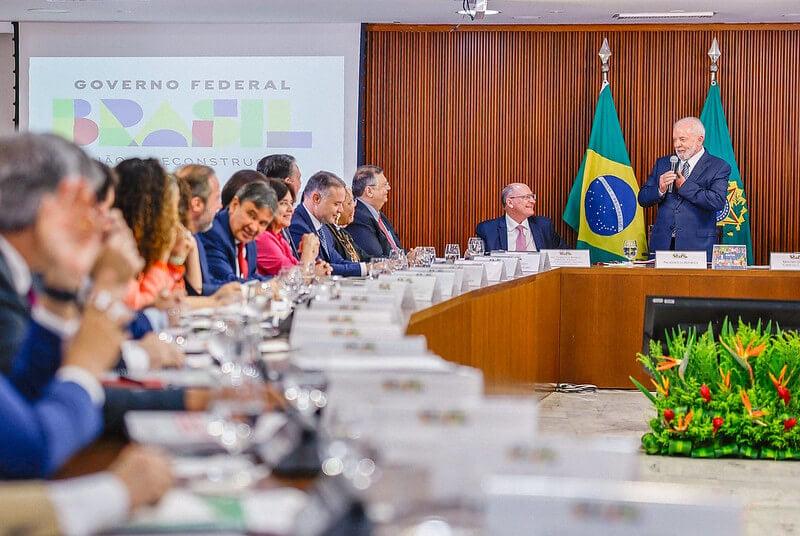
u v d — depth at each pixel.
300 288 4.12
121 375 2.22
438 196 10.05
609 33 9.83
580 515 1.16
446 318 4.41
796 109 9.71
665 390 5.16
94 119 9.86
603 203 9.59
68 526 1.24
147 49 9.82
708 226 8.59
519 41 9.91
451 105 9.98
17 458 1.47
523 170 9.98
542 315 6.95
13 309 1.78
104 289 1.66
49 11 9.30
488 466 1.28
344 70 9.80
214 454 1.64
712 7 8.91
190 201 4.37
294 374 1.93
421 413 1.42
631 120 9.84
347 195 7.32
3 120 10.56
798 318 5.62
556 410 6.72
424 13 9.32
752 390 5.01
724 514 1.14
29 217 1.72
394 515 1.23
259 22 9.73
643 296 7.55
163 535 1.24
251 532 1.24
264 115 9.81
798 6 8.80
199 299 3.81
